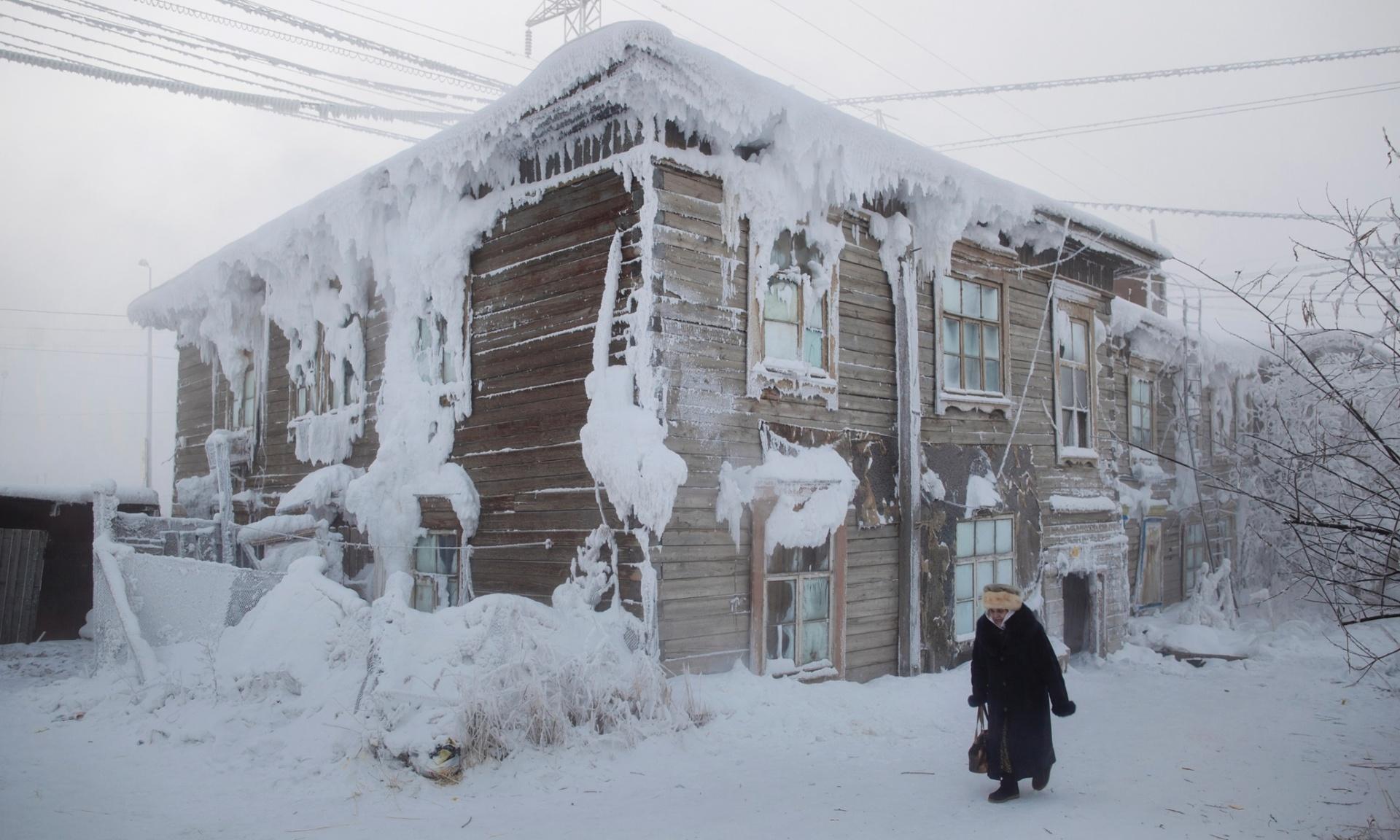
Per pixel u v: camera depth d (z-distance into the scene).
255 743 7.07
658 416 9.16
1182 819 5.64
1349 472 9.18
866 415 11.41
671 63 8.94
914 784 6.50
